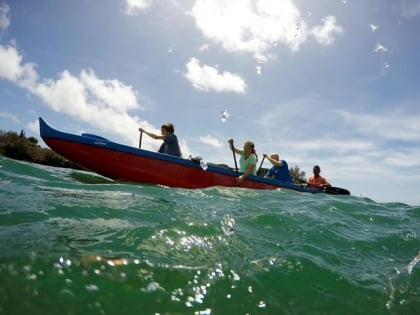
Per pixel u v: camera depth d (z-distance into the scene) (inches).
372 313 62.2
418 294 72.6
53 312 44.2
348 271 79.4
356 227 134.3
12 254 55.8
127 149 215.2
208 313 51.6
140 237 76.1
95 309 46.6
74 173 223.0
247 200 171.5
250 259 74.7
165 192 164.6
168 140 240.4
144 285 54.8
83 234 74.1
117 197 129.1
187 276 60.6
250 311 54.5
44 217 84.8
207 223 95.3
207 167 227.9
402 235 128.5
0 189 116.7
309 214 141.0
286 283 66.6
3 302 43.8
